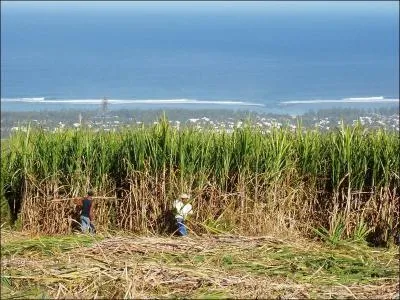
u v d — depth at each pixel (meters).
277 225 10.91
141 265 8.09
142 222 11.31
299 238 10.39
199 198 11.27
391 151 10.93
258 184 11.21
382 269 8.28
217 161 11.34
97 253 8.75
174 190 11.35
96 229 11.36
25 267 8.27
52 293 7.55
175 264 8.26
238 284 7.62
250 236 9.84
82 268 8.09
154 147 11.48
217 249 8.85
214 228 10.70
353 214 10.76
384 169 10.65
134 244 8.93
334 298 7.33
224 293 7.33
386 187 10.67
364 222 10.76
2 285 7.76
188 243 9.09
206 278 7.72
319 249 9.27
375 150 10.92
